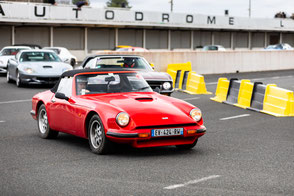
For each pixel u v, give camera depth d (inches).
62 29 1726.1
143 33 1950.1
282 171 242.2
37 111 354.6
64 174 236.4
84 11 1659.7
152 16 1844.2
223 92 587.5
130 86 311.6
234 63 1095.0
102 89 306.0
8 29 1601.9
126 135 262.8
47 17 1572.3
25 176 232.8
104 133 271.7
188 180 223.9
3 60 956.6
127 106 276.5
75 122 298.8
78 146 312.0
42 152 292.4
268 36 2404.0
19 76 721.6
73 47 1763.0
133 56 552.4
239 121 431.5
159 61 962.7
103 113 273.3
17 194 203.0
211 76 981.8
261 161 266.2
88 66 530.0
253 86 520.1
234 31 2261.3
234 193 202.5
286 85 782.5
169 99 300.8
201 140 335.6
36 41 1668.3
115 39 1875.0
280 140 336.5
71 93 308.7
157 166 253.1
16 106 529.3
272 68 1186.6
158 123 267.7
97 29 1828.2
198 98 617.3
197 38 2138.3
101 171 242.2
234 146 313.0
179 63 946.7
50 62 740.0
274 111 481.4
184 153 288.2
